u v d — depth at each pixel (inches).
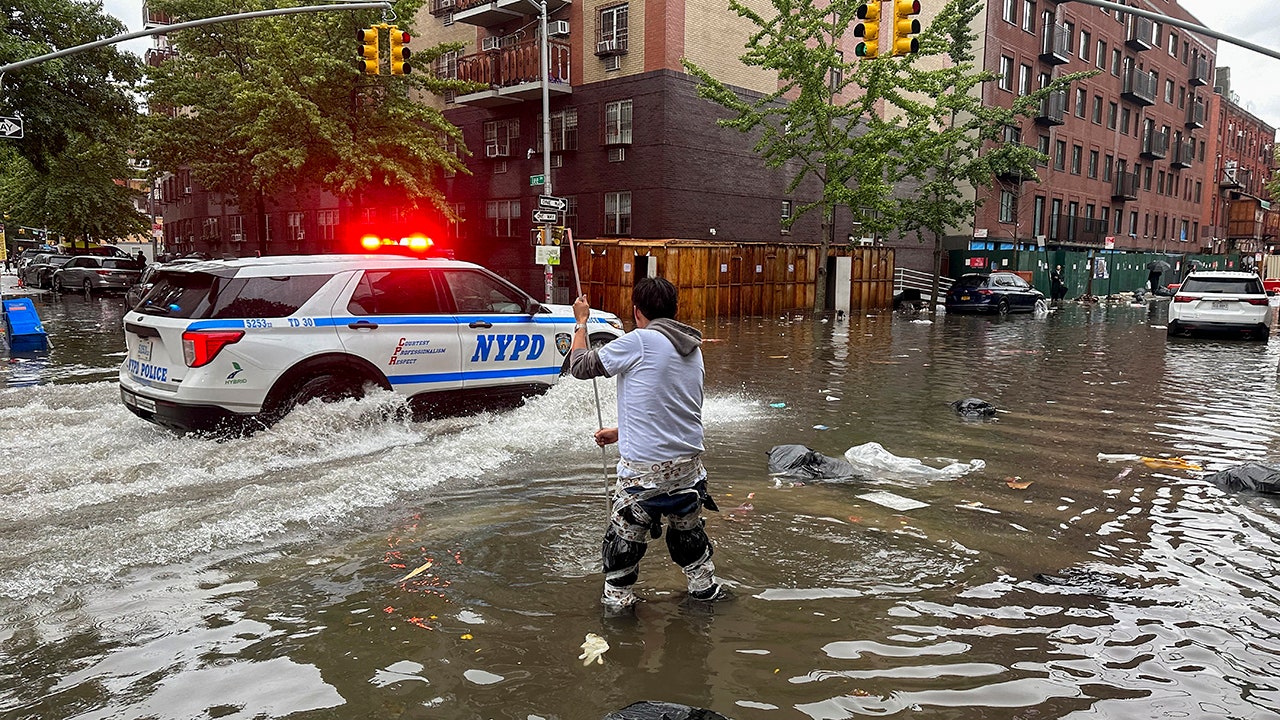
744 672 125.3
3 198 1717.5
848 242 1253.7
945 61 1432.1
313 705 115.4
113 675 123.2
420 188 1033.5
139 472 230.2
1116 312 1171.3
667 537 151.2
